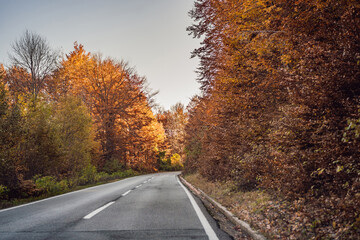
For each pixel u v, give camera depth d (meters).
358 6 4.18
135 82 39.44
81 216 6.15
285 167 5.72
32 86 23.41
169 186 15.92
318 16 4.93
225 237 4.36
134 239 4.16
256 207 6.31
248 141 8.59
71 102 20.19
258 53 7.16
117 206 7.72
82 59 36.94
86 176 21.30
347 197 4.04
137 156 48.31
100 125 33.75
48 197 10.98
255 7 6.78
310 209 4.82
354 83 4.20
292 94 5.04
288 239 3.97
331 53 4.32
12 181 11.61
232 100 8.70
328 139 4.44
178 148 71.00
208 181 15.50
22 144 13.98
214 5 8.65
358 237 3.34
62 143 18.02
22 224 5.32
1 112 12.03
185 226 5.11
